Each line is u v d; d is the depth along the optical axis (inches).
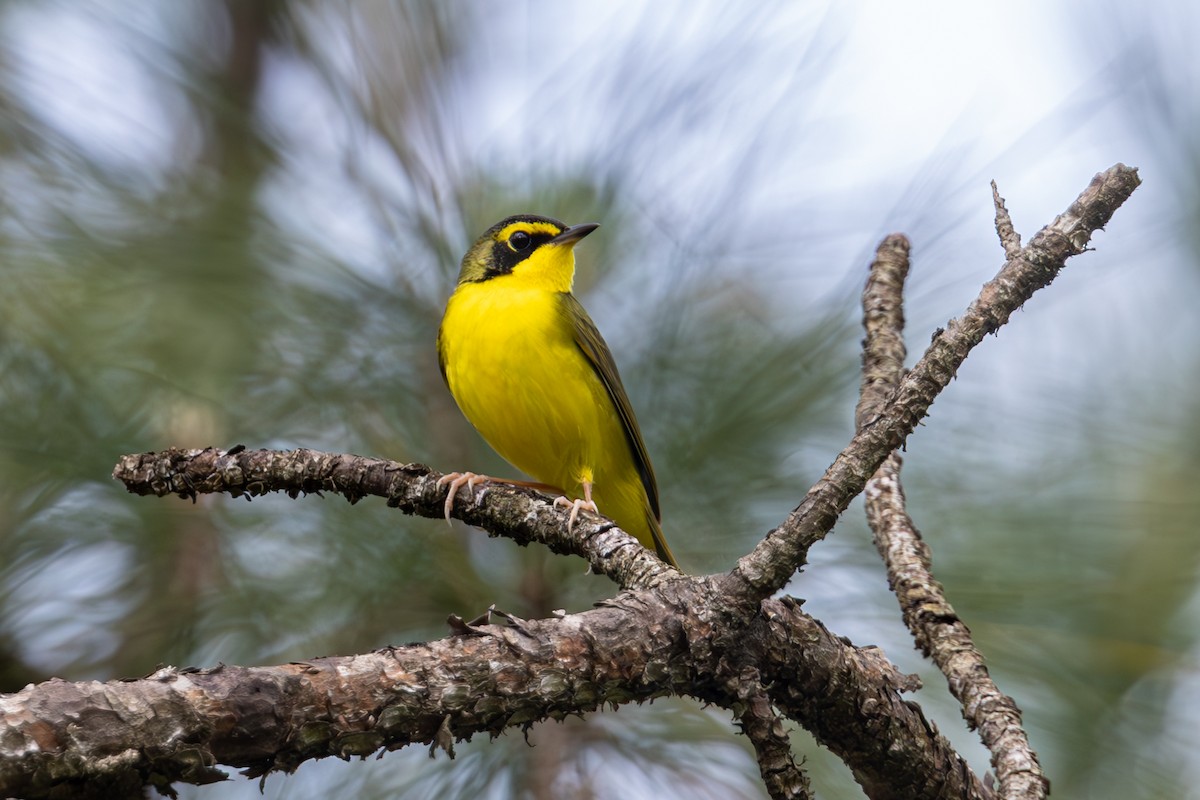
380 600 346.0
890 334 267.9
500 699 176.1
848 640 220.1
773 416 357.7
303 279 370.3
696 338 374.6
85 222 360.8
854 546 351.9
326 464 272.5
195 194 373.1
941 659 233.1
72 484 354.6
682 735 334.0
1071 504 347.6
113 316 356.2
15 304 346.3
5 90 354.6
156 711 151.5
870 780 224.4
